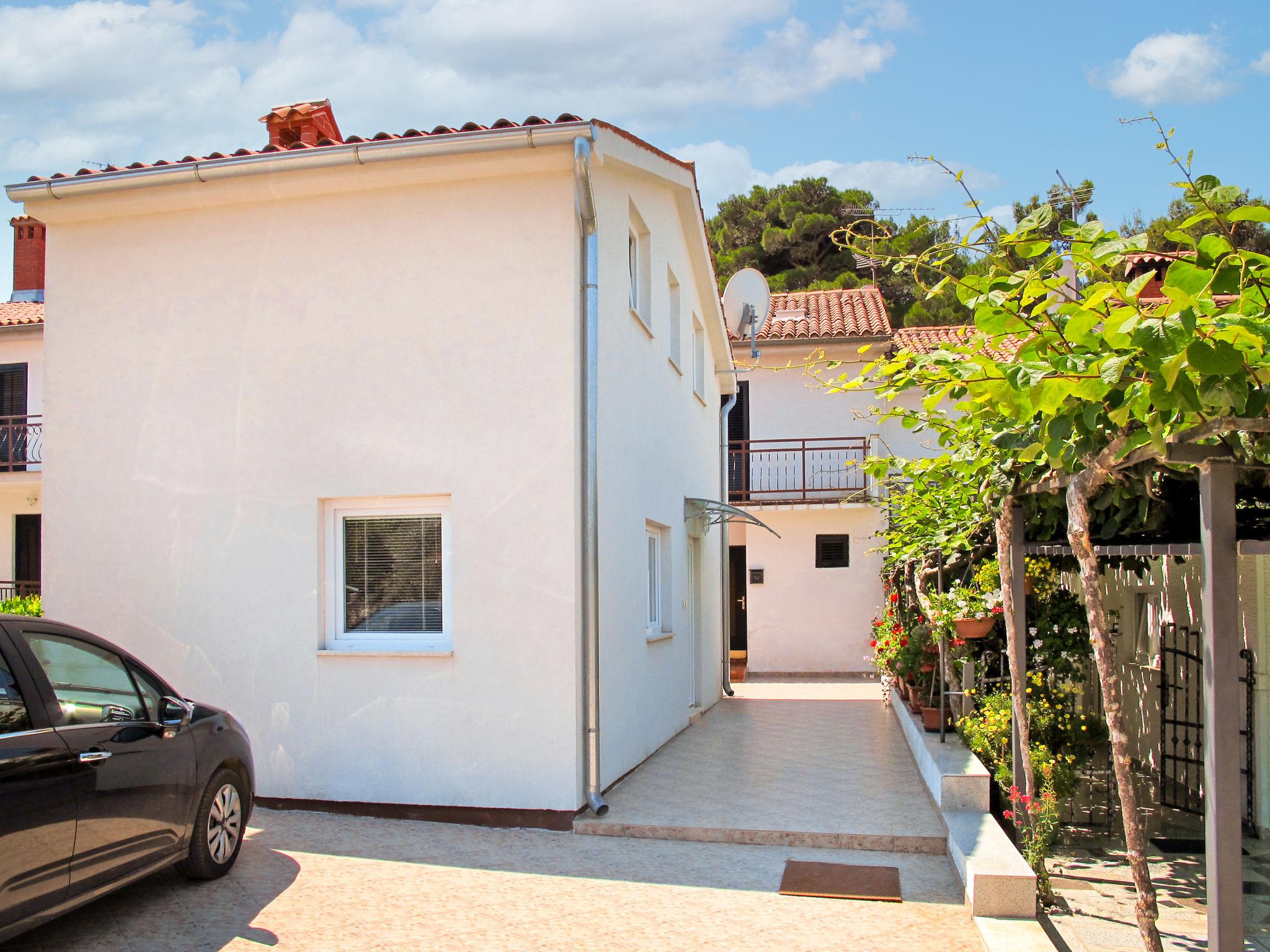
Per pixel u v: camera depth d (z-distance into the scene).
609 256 8.64
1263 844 7.66
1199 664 8.98
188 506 8.22
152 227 8.50
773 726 12.27
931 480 8.38
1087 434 3.94
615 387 8.67
